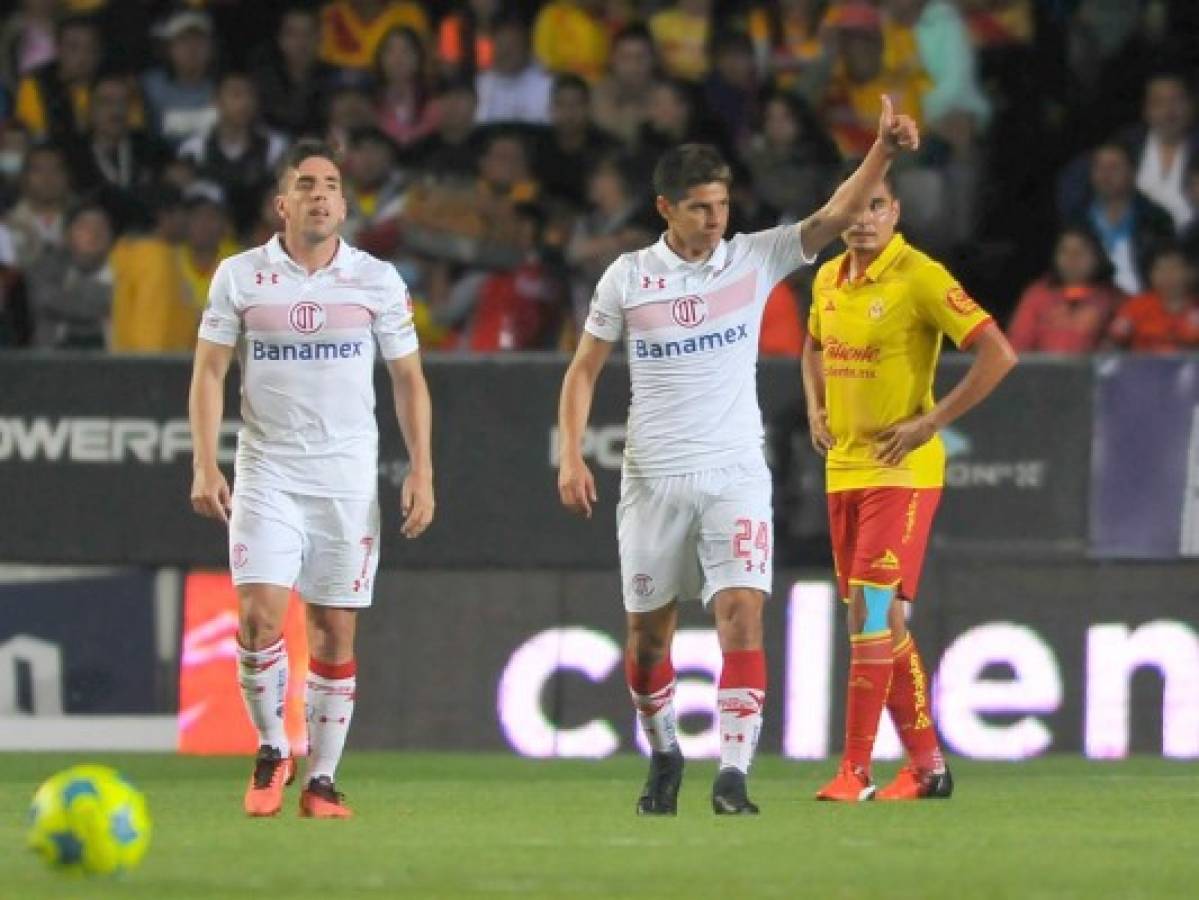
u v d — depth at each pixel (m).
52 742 47.03
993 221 56.62
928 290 34.91
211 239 52.72
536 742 46.62
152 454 46.72
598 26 59.41
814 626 46.28
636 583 32.03
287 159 31.75
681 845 28.72
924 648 46.28
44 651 46.97
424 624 46.81
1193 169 54.44
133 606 47.03
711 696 45.94
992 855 27.81
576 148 55.69
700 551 31.89
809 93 56.59
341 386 31.89
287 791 37.81
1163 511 46.28
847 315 35.44
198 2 61.31
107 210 53.31
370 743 46.84
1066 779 41.25
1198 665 46.25
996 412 46.41
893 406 35.28
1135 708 46.28
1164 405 46.25
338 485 31.92
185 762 45.28
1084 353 47.84
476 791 38.03
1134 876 25.84
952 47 56.56
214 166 55.31
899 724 36.44
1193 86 57.28
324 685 32.56
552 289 52.59
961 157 55.75
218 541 46.91
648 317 31.66
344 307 31.80
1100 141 57.84
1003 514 46.41
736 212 52.22
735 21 58.94
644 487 31.86
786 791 38.09
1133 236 53.94
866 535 35.38
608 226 52.56
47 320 52.00
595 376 32.44
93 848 25.38
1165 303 50.06
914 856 27.61
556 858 27.28
